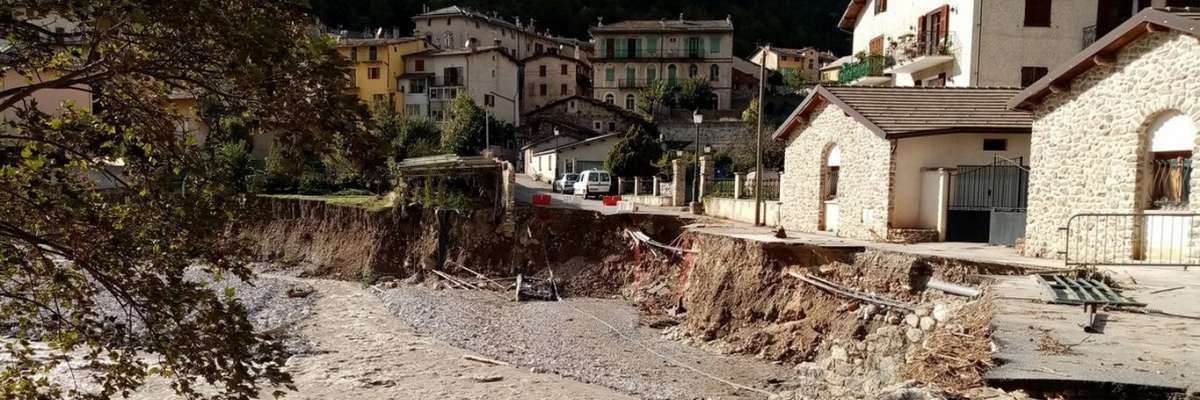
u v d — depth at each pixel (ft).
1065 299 36.96
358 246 124.57
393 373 60.34
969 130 70.03
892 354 49.70
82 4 15.85
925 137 70.54
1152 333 30.27
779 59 332.39
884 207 70.74
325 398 52.70
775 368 59.67
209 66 18.17
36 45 18.26
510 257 114.32
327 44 18.19
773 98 280.92
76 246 20.04
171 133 20.67
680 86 283.18
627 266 104.99
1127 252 51.34
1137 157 50.52
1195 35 45.14
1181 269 46.62
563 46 353.51
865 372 50.70
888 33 128.26
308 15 18.51
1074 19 101.96
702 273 79.87
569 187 174.29
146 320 20.74
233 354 20.74
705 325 72.18
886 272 57.06
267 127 18.60
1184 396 21.84
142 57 18.28
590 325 80.38
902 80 122.52
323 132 18.16
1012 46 102.63
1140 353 26.86
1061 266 48.91
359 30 342.85
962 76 104.78
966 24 104.12
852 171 77.66
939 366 30.35
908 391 25.68
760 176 96.63
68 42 18.53
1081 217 55.06
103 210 20.54
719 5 391.65
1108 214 48.08
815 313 61.26
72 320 23.86
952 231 69.62
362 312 90.02
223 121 19.81
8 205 19.81
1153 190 50.34
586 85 333.21
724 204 114.62
